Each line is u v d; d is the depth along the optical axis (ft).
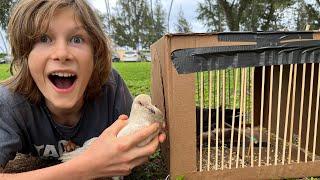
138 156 1.25
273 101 2.11
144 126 1.28
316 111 1.64
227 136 1.89
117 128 1.30
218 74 1.53
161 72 1.67
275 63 1.52
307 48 1.53
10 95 1.42
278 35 1.50
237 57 1.49
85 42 1.34
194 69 1.47
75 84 1.33
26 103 1.44
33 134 1.51
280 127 2.07
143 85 5.31
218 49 1.47
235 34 1.47
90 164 1.22
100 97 1.57
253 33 1.48
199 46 1.46
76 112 1.51
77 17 1.30
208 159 1.58
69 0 1.29
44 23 1.27
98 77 1.47
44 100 1.46
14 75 1.43
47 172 1.21
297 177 1.64
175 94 1.47
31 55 1.31
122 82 1.72
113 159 1.22
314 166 1.64
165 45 1.48
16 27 1.33
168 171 1.65
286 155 1.79
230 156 1.61
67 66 1.28
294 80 1.59
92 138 1.53
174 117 1.49
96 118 1.57
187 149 1.52
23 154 1.67
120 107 1.62
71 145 1.57
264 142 1.98
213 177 1.57
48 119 1.49
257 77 2.16
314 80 1.69
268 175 1.62
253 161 1.65
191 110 1.49
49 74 1.29
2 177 1.21
